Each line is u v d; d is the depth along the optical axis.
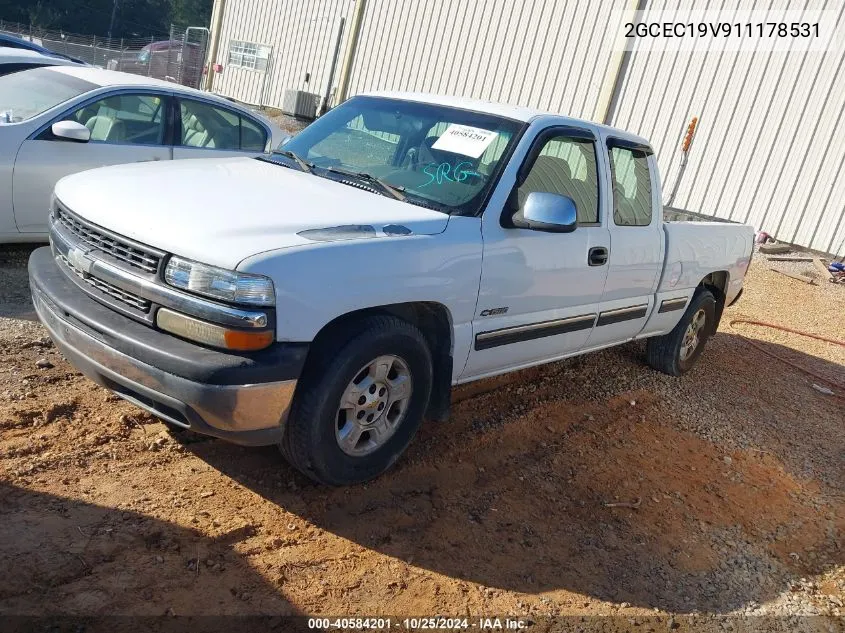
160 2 71.81
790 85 12.22
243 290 2.95
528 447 4.56
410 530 3.48
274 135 7.56
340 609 2.89
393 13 17.69
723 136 12.97
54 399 3.99
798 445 5.54
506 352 4.32
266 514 3.37
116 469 3.49
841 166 11.81
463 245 3.78
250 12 21.70
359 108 4.91
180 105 6.78
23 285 5.65
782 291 10.52
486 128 4.36
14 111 6.06
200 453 3.76
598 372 6.15
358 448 3.61
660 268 5.46
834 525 4.47
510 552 3.48
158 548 3.00
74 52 27.83
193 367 2.94
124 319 3.23
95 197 3.54
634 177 5.25
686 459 4.88
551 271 4.36
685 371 6.57
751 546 4.02
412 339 3.60
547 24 15.04
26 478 3.27
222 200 3.49
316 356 3.29
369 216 3.60
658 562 3.67
